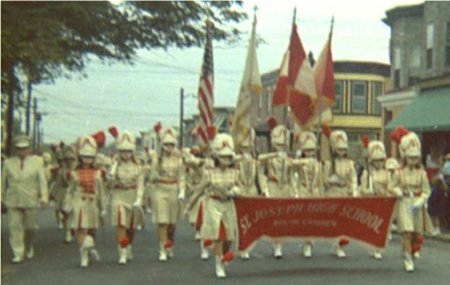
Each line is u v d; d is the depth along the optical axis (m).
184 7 19.78
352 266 15.31
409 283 13.23
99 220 15.45
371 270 14.80
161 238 16.22
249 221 14.09
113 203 15.59
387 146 38.94
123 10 19.42
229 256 13.72
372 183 17.25
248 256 16.36
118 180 15.59
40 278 13.67
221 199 13.87
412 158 14.69
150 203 18.97
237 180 14.00
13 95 22.64
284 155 17.22
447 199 22.72
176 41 20.86
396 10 41.06
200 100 20.12
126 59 21.80
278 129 17.52
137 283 13.13
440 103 30.78
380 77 54.81
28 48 15.56
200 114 20.11
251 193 16.95
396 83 41.66
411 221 14.61
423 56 36.59
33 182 15.77
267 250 17.89
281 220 14.22
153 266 15.23
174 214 16.22
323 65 17.59
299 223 14.30
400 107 38.69
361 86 54.62
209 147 16.47
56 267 15.05
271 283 13.11
